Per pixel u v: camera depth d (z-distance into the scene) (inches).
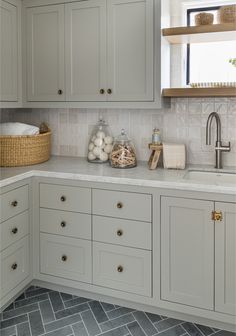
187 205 83.7
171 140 109.6
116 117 115.7
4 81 106.7
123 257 92.7
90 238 96.0
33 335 84.6
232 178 97.6
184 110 107.2
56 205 99.1
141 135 113.0
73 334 85.0
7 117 126.8
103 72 102.9
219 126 100.4
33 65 112.3
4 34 105.7
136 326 88.0
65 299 100.4
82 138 121.8
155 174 94.3
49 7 107.9
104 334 85.0
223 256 81.9
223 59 104.9
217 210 80.9
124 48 99.6
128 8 97.9
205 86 96.0
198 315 86.0
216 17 99.4
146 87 98.1
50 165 108.2
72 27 105.4
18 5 110.5
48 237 101.5
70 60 106.8
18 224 96.1
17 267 96.9
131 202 89.7
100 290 96.6
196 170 100.6
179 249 86.1
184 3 105.4
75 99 107.6
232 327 85.8
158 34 95.2
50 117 125.3
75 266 99.0
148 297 91.0
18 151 105.2
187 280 86.3
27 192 99.3
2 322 89.6
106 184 92.0
